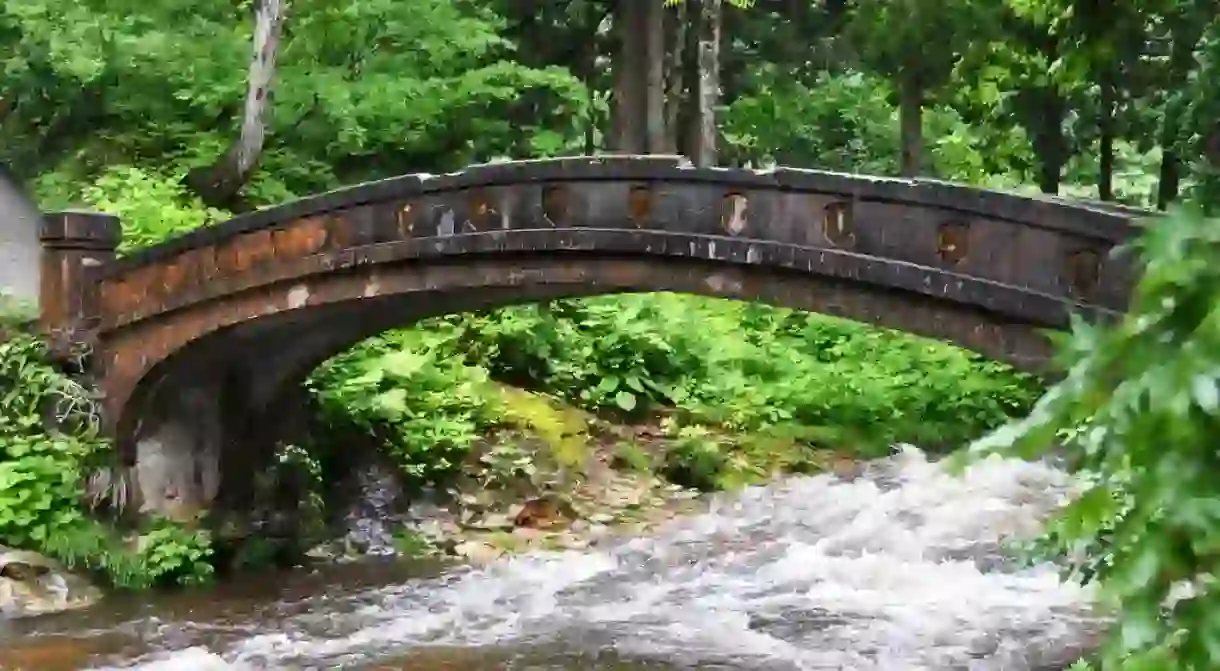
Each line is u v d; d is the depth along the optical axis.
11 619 8.65
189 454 10.80
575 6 21.69
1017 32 16.89
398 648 8.02
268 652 7.94
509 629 8.48
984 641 7.88
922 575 9.66
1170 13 9.33
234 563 10.38
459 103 17.20
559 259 7.96
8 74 15.55
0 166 15.04
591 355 15.67
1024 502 12.17
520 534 11.65
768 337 19.31
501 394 13.73
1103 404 1.41
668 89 21.81
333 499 11.48
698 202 7.28
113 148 15.82
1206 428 1.29
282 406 11.36
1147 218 1.56
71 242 10.54
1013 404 17.83
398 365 12.69
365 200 8.84
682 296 19.25
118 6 17.27
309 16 17.52
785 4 23.28
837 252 6.62
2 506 9.41
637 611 8.91
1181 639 1.36
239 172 15.31
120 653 7.84
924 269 6.25
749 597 9.20
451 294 9.00
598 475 13.16
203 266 9.83
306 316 9.58
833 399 17.17
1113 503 1.49
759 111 23.69
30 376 10.19
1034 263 5.86
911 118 19.75
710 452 13.93
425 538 11.32
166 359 10.12
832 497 12.91
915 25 17.98
